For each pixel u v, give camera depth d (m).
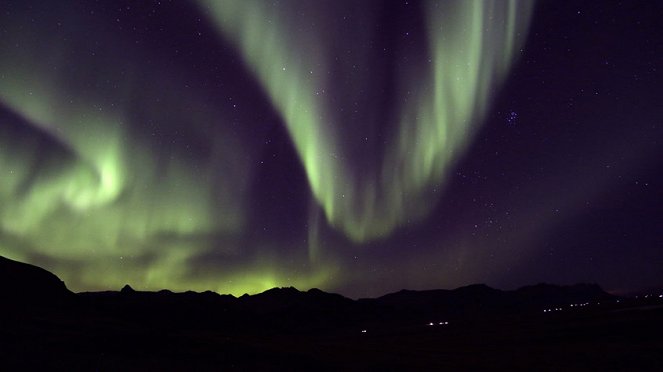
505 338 37.31
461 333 48.34
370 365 20.78
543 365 20.75
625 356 21.50
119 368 16.12
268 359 20.72
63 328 24.62
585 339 31.73
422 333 53.81
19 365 14.65
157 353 20.20
